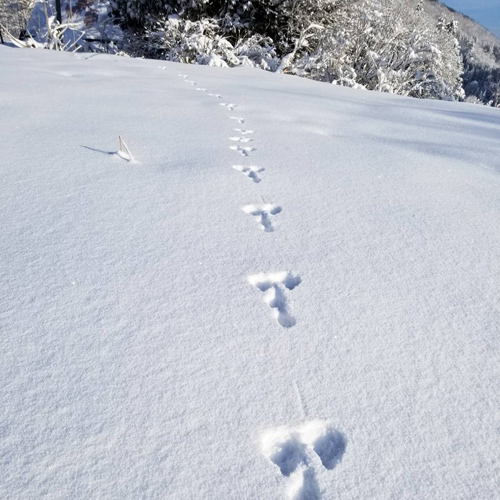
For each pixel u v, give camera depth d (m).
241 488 0.87
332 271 1.65
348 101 6.20
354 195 2.36
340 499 0.88
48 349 1.17
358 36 12.61
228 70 9.09
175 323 1.31
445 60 15.31
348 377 1.17
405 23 15.02
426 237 1.95
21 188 2.11
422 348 1.29
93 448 0.92
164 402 1.04
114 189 2.18
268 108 4.80
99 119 3.51
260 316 1.38
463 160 3.18
